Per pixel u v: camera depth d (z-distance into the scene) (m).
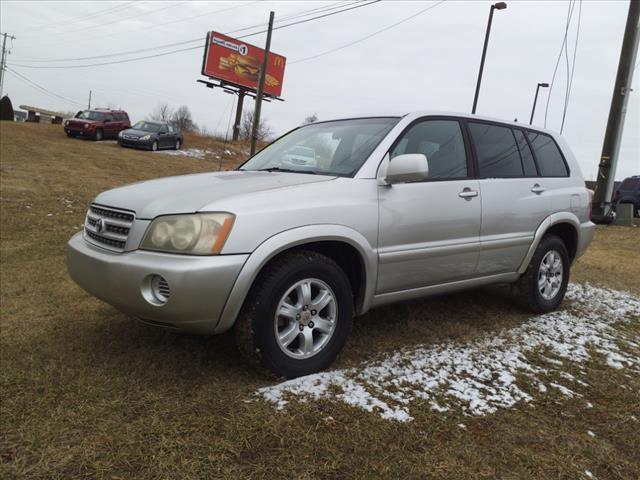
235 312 2.71
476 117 4.16
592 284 6.07
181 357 3.20
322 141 3.85
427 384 3.01
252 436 2.36
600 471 2.29
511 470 2.25
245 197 2.80
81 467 2.11
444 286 3.79
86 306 4.27
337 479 2.11
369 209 3.18
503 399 2.90
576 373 3.33
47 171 14.16
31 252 6.33
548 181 4.57
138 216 2.81
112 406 2.58
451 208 3.65
